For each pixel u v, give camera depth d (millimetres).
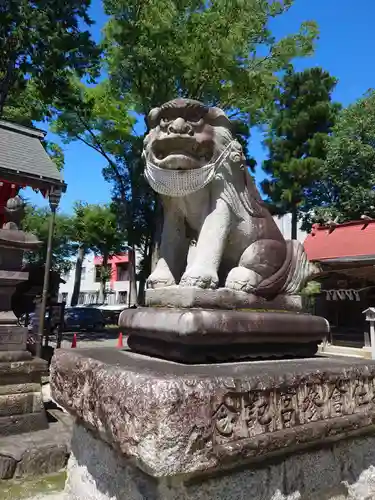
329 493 1884
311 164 17625
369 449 2135
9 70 9812
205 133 2053
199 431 1357
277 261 2207
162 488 1441
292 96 19797
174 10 12164
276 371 1676
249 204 2209
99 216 19078
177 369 1599
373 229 14273
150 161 2104
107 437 1563
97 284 35312
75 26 9758
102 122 14938
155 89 13234
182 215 2238
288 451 1771
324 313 15312
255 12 12383
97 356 1987
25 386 3713
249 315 1850
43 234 20812
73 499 2092
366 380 2037
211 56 11891
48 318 7855
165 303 1991
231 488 1546
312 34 13297
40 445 3234
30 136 8500
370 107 15289
